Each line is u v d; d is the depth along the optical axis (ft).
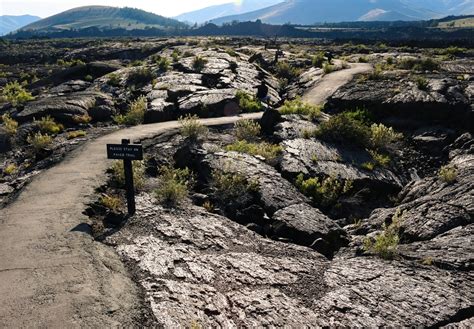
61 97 84.58
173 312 19.76
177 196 35.76
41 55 285.23
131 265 24.08
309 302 21.43
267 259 26.23
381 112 68.13
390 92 72.02
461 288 22.16
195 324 18.83
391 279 23.35
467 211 31.73
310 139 54.54
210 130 62.39
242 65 124.77
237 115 73.26
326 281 23.62
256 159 47.16
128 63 161.99
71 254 24.70
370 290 22.31
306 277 24.14
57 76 129.29
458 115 61.11
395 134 57.98
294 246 29.01
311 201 38.93
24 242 26.17
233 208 36.01
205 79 103.65
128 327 18.62
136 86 104.17
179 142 54.80
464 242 27.22
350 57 161.17
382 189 43.80
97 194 35.14
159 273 23.24
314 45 313.94
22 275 22.43
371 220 35.83
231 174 41.50
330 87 94.53
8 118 70.95
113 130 61.93
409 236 30.42
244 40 385.29
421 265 24.94
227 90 86.79
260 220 33.94
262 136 60.34
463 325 19.36
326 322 19.69
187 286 22.11
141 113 72.23
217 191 38.58
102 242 26.91
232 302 20.98
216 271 24.02
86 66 129.29
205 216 32.45
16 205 32.53
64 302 20.12
